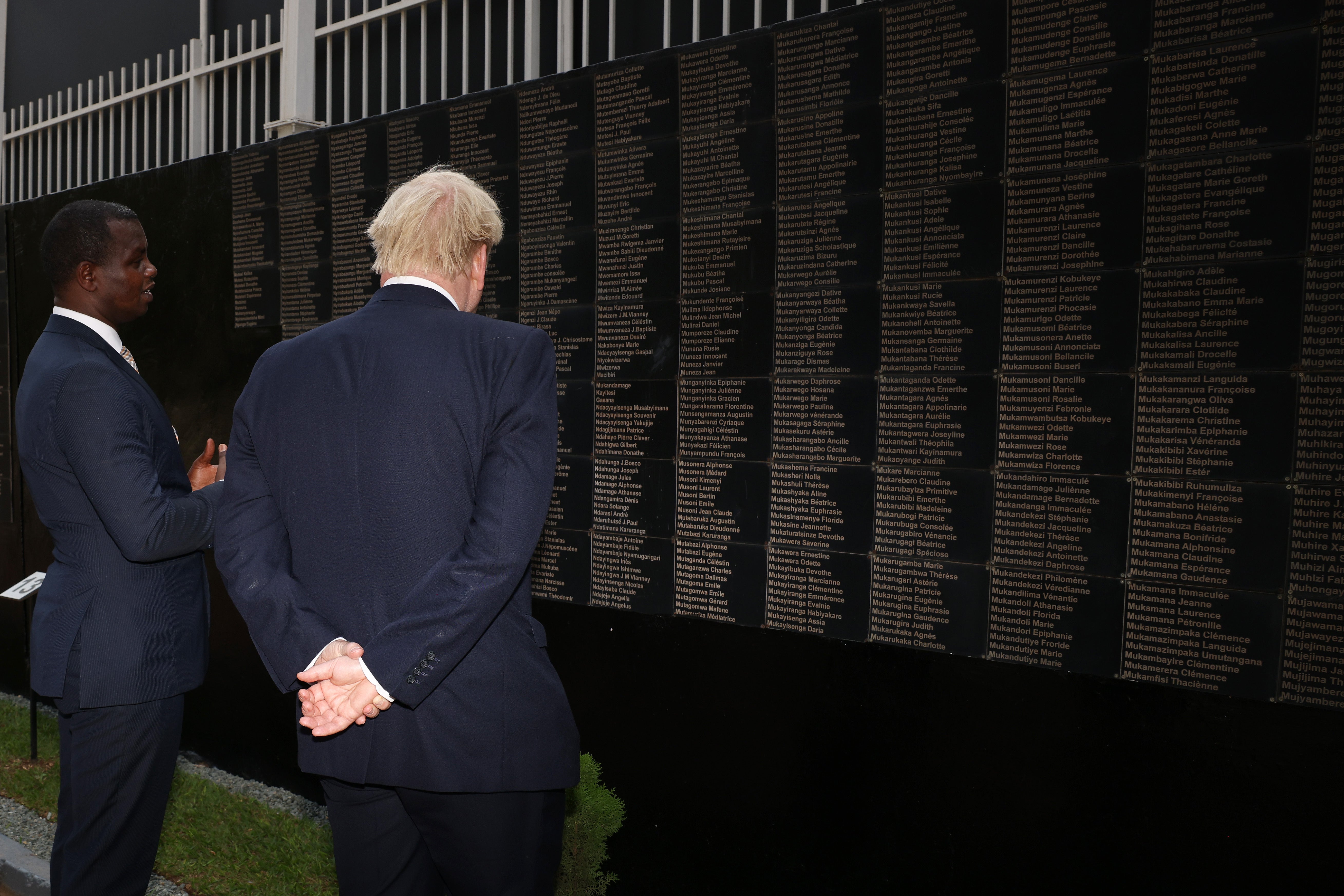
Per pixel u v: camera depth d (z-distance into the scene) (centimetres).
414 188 160
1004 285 209
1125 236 194
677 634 268
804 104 236
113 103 462
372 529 144
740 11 281
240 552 149
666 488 264
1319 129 173
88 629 205
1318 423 175
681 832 270
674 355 261
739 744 257
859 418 230
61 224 211
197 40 434
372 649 136
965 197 213
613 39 287
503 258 298
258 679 389
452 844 149
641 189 267
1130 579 195
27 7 564
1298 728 181
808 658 243
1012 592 210
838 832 240
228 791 375
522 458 143
